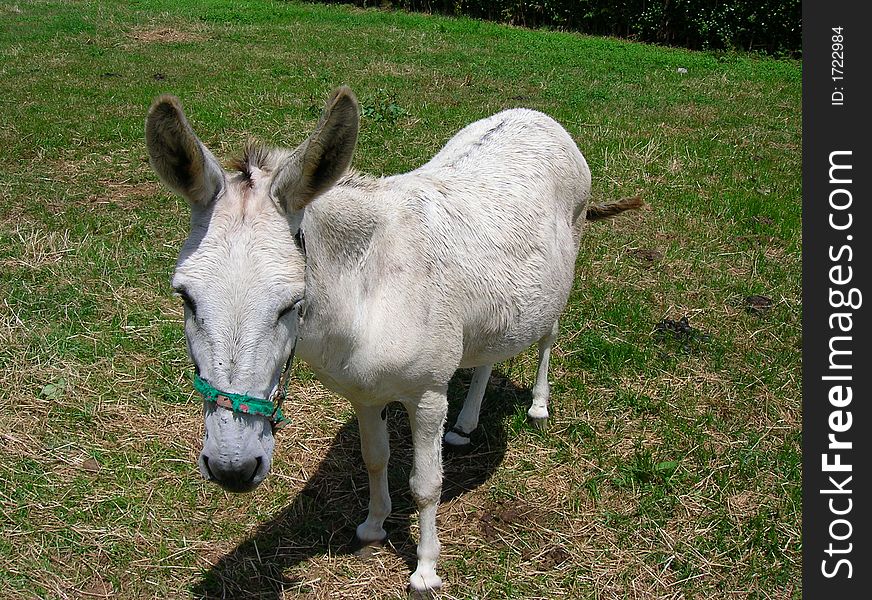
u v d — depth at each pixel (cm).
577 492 406
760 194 765
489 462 429
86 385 453
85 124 838
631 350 513
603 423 457
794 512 393
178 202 672
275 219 235
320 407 458
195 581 345
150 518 373
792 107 1140
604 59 1473
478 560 365
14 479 386
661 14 1772
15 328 489
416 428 329
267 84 1059
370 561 363
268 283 225
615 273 609
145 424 432
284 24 1617
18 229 602
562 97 1111
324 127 230
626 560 368
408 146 819
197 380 230
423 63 1297
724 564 366
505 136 410
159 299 533
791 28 1661
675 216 712
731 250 658
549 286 379
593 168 803
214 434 228
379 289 296
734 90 1248
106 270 555
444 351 319
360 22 1719
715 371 501
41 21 1428
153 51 1252
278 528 375
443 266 318
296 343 268
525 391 486
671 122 1012
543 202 385
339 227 272
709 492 407
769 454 433
